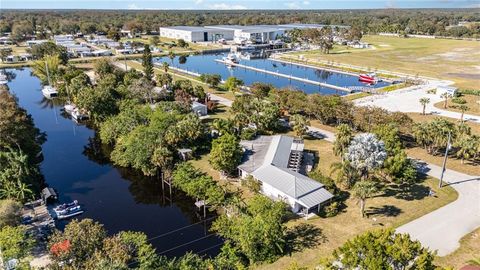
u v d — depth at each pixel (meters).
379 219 45.56
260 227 39.34
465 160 62.69
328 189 50.41
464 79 126.62
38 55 156.12
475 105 94.44
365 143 49.06
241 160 58.84
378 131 60.94
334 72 150.62
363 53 191.12
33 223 45.91
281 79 138.62
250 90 102.50
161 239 45.28
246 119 71.75
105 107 82.12
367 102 97.56
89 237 37.38
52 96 111.50
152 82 105.88
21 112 67.31
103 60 124.50
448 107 93.19
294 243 41.47
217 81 113.94
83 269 34.69
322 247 40.59
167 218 50.09
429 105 95.00
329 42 197.62
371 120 70.62
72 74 112.88
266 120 73.56
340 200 49.81
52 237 38.81
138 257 37.50
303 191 48.12
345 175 52.66
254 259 38.78
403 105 94.88
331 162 62.12
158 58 179.25
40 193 53.00
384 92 109.06
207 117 84.69
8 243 38.00
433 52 191.62
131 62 161.50
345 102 79.19
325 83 128.50
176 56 186.12
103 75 111.62
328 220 45.88
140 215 50.78
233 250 39.72
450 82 121.75
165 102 80.94
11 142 59.66
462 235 42.34
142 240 39.06
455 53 187.00
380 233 30.94
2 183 50.03
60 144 75.56
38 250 41.38
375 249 28.91
